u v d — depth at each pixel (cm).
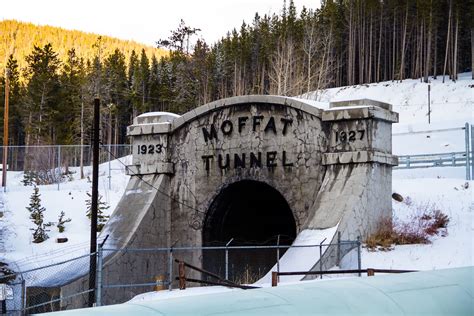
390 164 2691
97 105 2561
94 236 2462
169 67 12238
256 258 3231
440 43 12588
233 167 2822
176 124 2950
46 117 9388
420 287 764
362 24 12988
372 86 11569
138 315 621
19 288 2767
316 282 778
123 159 6125
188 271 2862
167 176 2958
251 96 2777
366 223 2508
